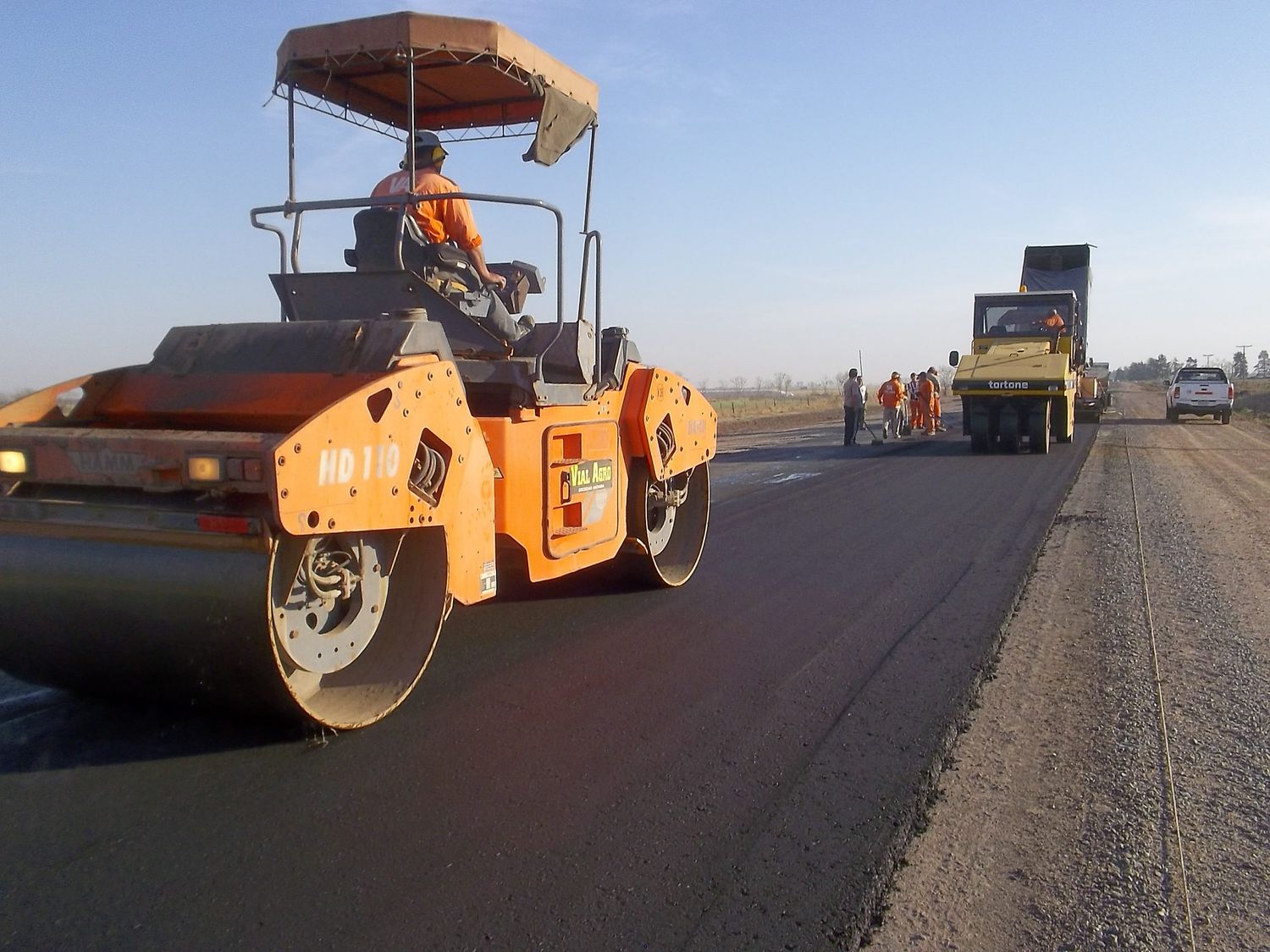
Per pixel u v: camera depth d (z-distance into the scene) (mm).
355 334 4141
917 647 5539
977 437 18938
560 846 3199
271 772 3727
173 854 3102
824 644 5586
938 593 6855
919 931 2779
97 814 3359
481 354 5133
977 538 9109
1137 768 3926
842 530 9602
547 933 2715
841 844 3260
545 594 6793
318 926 2727
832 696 4711
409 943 2656
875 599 6676
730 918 2807
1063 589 7039
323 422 3543
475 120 6816
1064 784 3768
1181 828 3426
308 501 3479
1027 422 18891
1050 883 3047
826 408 52531
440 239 5641
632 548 6523
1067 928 2809
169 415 4289
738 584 7133
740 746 4074
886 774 3818
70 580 3738
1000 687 4879
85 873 2975
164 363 4465
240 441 3441
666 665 5156
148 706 4312
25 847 3127
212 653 3617
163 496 3693
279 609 3682
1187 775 3871
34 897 2840
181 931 2689
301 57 5078
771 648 5488
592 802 3525
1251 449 20297
